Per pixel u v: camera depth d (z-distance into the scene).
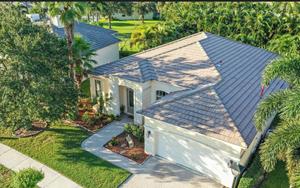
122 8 64.75
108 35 35.72
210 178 17.27
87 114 23.20
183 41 26.97
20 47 18.52
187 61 22.91
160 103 18.56
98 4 24.58
